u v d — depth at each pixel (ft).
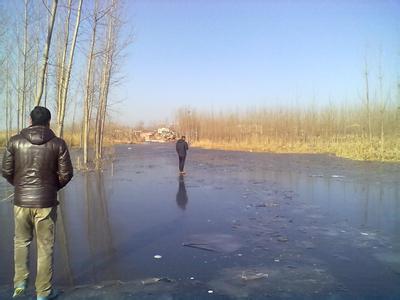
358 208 32.68
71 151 108.37
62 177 14.37
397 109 95.30
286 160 86.79
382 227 25.93
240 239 22.79
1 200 35.40
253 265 18.15
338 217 29.14
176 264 18.15
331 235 23.89
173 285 15.51
